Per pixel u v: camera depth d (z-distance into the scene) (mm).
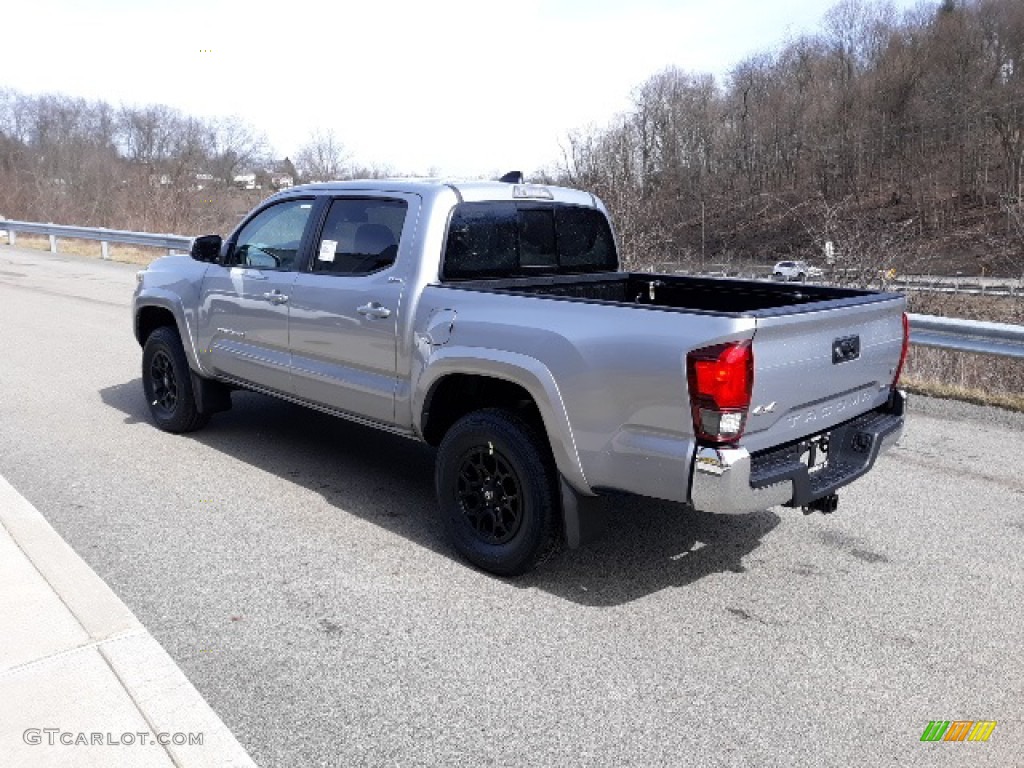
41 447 5953
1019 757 2838
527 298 3963
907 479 5672
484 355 4016
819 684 3248
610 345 3605
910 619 3777
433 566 4211
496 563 4074
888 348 4320
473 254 4652
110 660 3186
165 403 6418
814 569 4285
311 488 5262
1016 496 5371
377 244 4695
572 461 3775
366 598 3857
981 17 67125
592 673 3289
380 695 3105
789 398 3609
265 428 6555
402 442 6289
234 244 5719
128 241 20422
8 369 8453
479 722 2961
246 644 3430
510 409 4098
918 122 58250
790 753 2834
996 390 8336
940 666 3393
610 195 13297
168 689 3027
